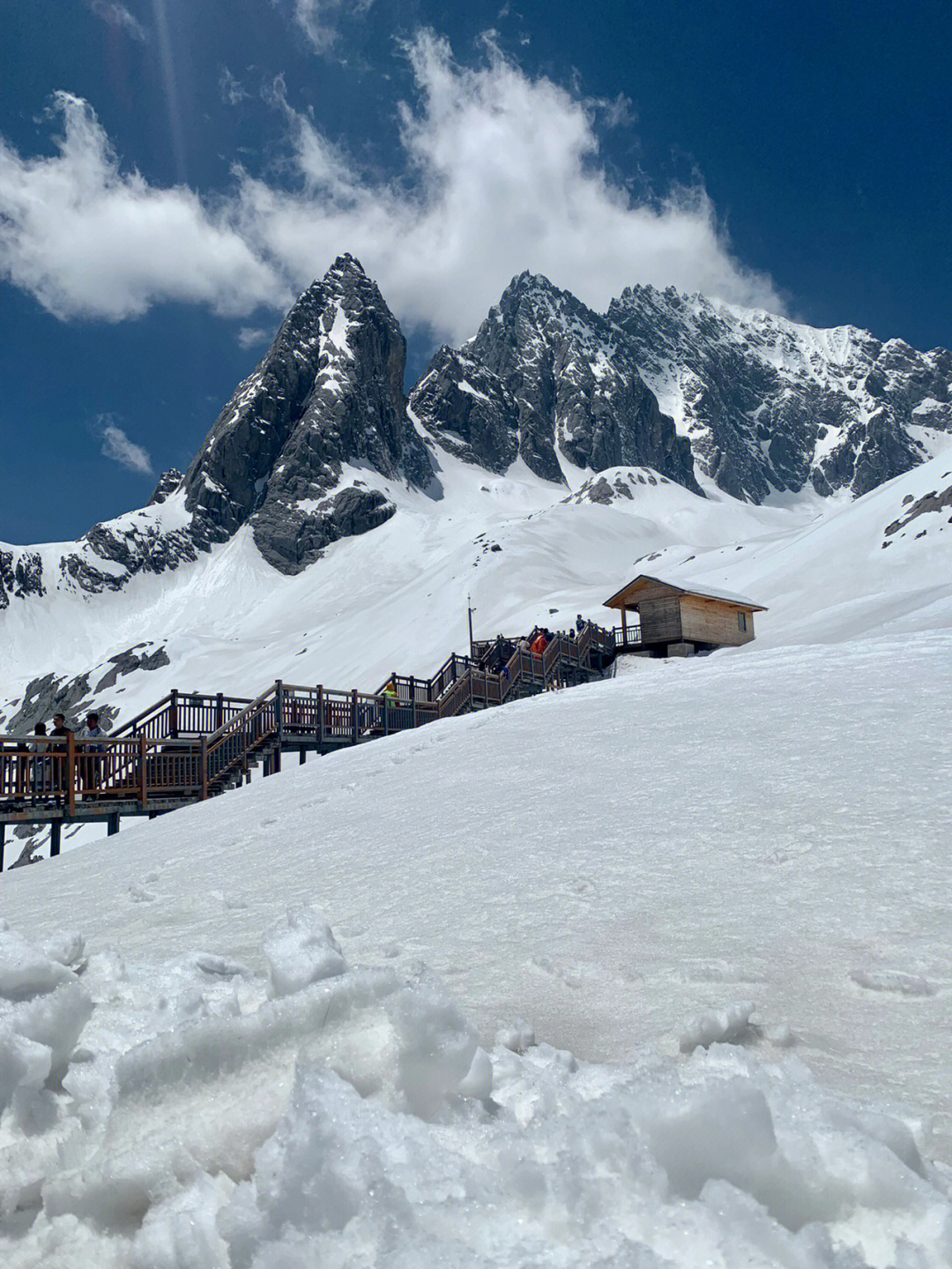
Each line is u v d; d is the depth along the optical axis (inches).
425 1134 68.7
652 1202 57.0
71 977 110.5
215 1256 64.8
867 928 155.6
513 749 408.5
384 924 193.0
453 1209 57.7
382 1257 52.8
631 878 201.9
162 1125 80.1
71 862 395.5
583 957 155.6
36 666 7135.8
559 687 1411.2
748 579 3277.6
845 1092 98.9
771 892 180.4
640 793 281.6
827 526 3435.0
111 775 633.6
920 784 237.0
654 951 156.2
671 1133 63.3
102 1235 73.3
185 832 402.9
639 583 1675.7
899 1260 54.7
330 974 102.0
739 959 147.9
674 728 379.6
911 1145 68.6
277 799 437.4
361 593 7091.5
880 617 1444.4
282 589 7775.6
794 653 561.9
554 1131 67.3
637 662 1604.3
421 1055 78.9
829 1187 62.1
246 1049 84.4
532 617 3698.3
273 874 266.5
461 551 5226.4
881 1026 118.8
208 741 711.7
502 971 152.3
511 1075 94.1
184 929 211.5
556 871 215.6
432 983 85.0
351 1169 61.4
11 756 570.3
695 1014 115.8
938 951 142.3
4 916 271.1
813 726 330.6
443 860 243.3
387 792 375.2
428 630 4028.1
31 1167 82.8
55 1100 92.7
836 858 194.4
